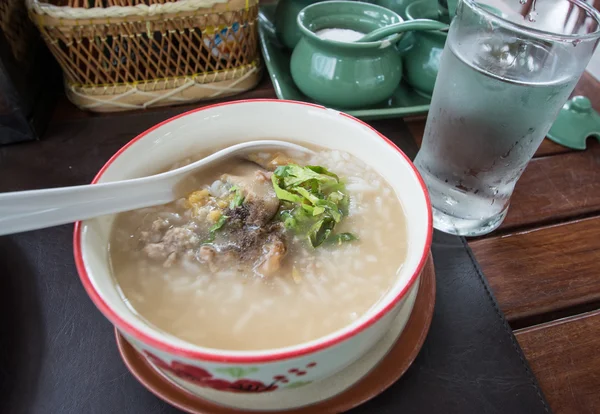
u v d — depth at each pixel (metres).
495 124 0.22
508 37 0.22
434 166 0.26
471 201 0.25
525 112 0.21
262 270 0.20
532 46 0.22
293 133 0.24
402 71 0.34
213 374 0.14
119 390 0.18
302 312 0.18
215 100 0.34
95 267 0.17
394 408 0.18
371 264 0.20
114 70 0.31
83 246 0.17
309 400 0.17
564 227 0.26
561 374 0.20
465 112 0.22
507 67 0.21
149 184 0.20
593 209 0.27
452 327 0.21
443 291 0.22
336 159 0.24
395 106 0.34
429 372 0.19
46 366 0.19
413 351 0.18
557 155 0.30
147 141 0.21
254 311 0.18
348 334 0.14
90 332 0.20
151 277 0.19
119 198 0.19
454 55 0.22
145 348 0.14
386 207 0.22
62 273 0.22
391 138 0.31
